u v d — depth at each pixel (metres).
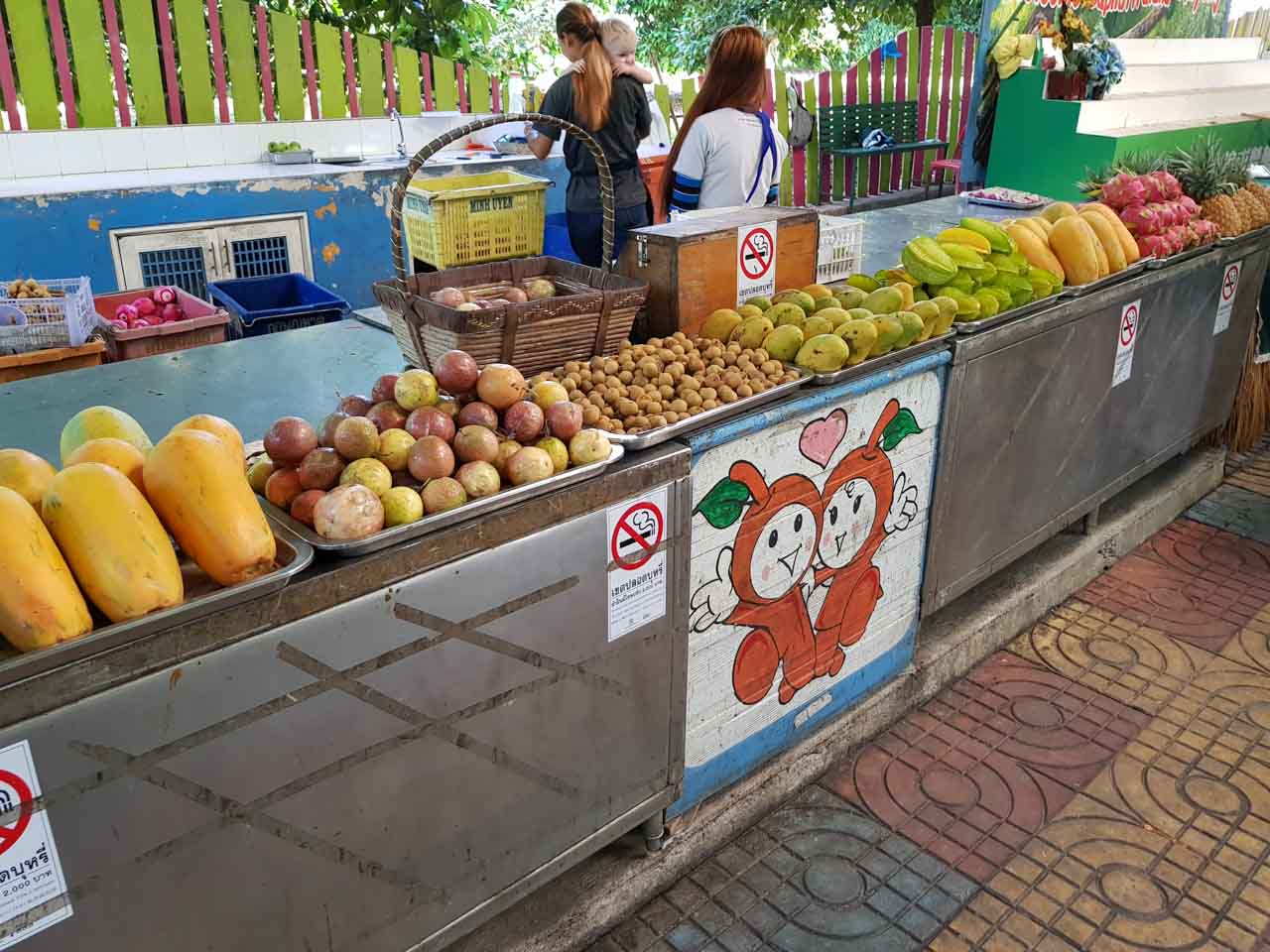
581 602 1.80
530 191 4.46
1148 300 3.38
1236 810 2.54
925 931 2.18
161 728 1.29
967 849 2.41
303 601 1.38
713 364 2.18
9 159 5.39
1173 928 2.19
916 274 2.65
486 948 1.99
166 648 1.26
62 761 1.21
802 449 2.23
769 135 3.68
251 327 3.93
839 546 2.46
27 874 1.22
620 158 4.53
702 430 1.98
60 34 5.45
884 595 2.70
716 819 2.36
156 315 3.94
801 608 2.41
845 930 2.18
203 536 1.30
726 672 2.27
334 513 1.43
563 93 4.37
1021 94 5.95
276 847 1.48
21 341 3.39
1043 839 2.44
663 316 2.41
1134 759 2.72
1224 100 7.12
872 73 8.61
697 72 12.22
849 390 2.27
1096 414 3.34
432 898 1.75
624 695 1.97
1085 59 5.75
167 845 1.35
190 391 2.38
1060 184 5.89
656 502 1.87
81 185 5.01
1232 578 3.65
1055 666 3.14
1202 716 2.90
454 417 1.71
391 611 1.50
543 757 1.85
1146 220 3.36
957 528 2.87
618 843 2.29
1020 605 3.26
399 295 2.05
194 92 6.01
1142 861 2.38
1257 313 4.37
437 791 1.68
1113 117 5.97
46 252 4.88
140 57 5.74
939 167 8.61
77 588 1.23
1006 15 6.12
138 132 5.79
